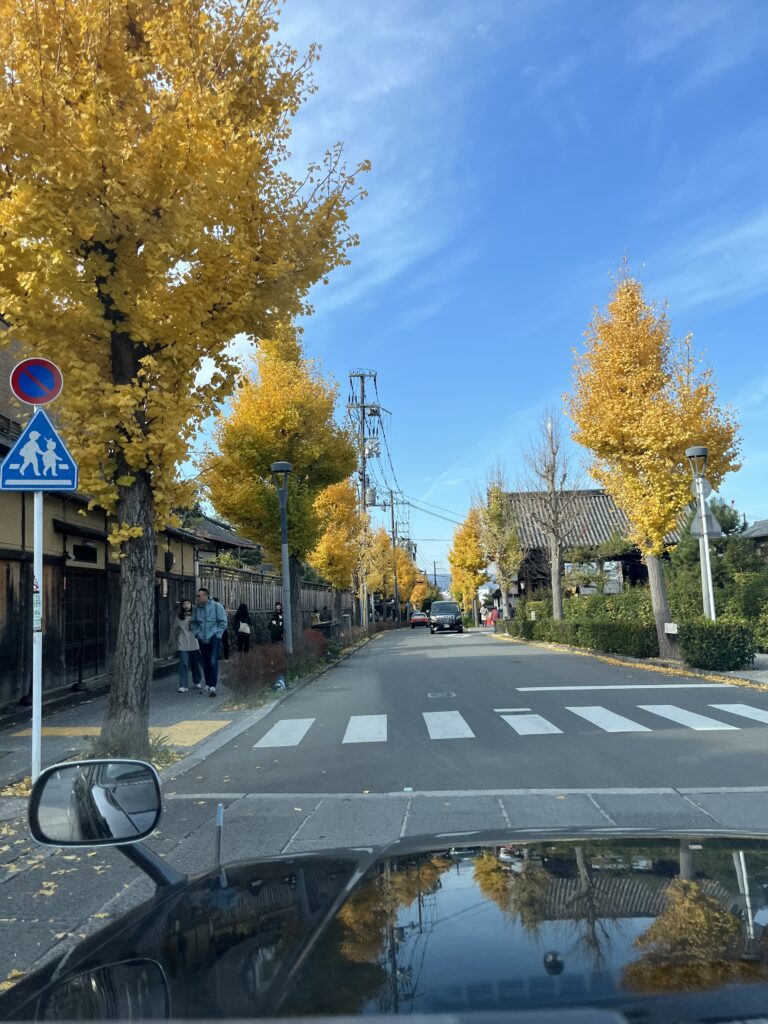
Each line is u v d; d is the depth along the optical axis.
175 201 7.44
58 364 7.77
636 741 8.93
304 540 20.83
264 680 14.09
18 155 7.19
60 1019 1.39
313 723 11.07
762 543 25.53
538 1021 1.15
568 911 1.59
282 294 8.55
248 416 20.28
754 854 2.00
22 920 4.23
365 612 43.22
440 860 2.08
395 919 1.63
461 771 7.70
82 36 7.25
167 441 7.82
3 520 11.37
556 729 9.81
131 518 8.13
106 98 7.36
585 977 1.28
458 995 1.25
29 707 11.56
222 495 20.42
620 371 18.59
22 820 6.27
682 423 17.38
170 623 20.17
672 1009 1.17
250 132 7.78
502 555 39.97
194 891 2.07
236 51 8.16
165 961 1.58
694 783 6.97
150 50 7.79
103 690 14.35
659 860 1.95
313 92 8.73
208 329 8.28
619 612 24.42
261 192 8.49
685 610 20.80
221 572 25.11
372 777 7.60
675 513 17.97
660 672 16.39
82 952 1.78
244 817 6.29
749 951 1.35
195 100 7.26
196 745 9.41
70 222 7.05
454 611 47.94
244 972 1.46
